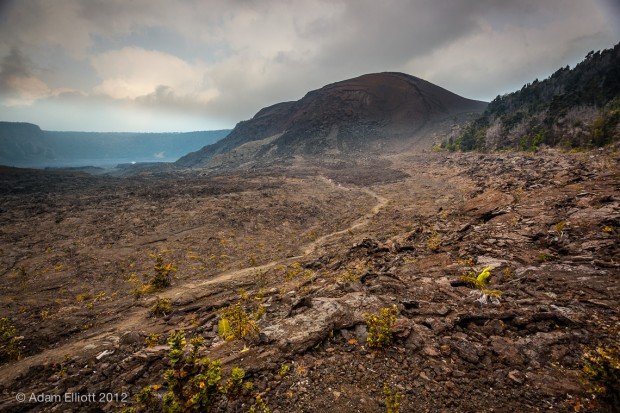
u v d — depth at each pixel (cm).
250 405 561
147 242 3167
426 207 3825
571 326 705
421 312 855
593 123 6900
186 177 9725
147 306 1603
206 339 955
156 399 585
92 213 4169
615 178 2203
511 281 1008
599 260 1014
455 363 642
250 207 4453
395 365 654
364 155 14825
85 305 1820
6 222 3809
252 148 19775
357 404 550
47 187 7088
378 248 1777
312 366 670
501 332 728
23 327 1478
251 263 2517
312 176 8331
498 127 10438
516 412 496
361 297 975
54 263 2631
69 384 777
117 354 943
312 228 3819
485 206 2198
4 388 817
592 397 503
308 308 932
